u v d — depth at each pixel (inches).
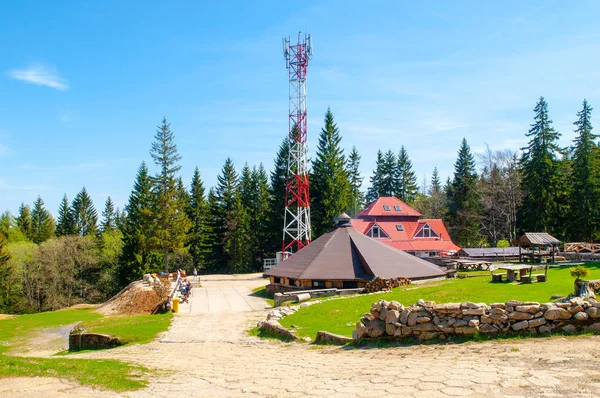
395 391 279.4
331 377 344.5
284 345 572.7
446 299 687.7
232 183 3031.5
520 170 2345.0
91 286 2529.5
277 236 2733.8
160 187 2410.2
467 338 426.9
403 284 1101.7
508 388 258.4
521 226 2263.8
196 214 3036.4
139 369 426.9
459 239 2987.2
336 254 1304.1
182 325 832.9
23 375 369.7
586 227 2038.6
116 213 4003.4
